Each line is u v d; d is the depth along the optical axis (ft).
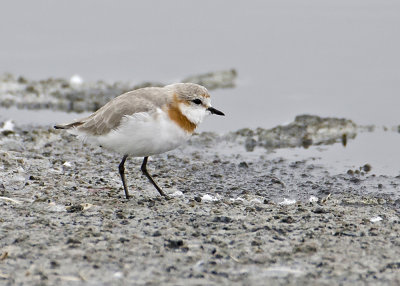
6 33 81.30
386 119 57.62
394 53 74.90
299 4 92.07
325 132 53.67
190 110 33.27
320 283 23.44
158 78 70.13
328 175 42.96
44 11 89.51
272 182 40.93
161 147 32.81
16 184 35.40
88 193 34.94
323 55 75.20
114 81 68.74
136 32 83.25
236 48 78.13
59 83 67.15
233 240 27.50
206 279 23.63
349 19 85.40
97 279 23.43
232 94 65.82
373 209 33.86
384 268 24.81
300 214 31.76
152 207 32.37
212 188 39.04
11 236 27.17
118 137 32.42
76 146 47.29
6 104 60.49
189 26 85.30
